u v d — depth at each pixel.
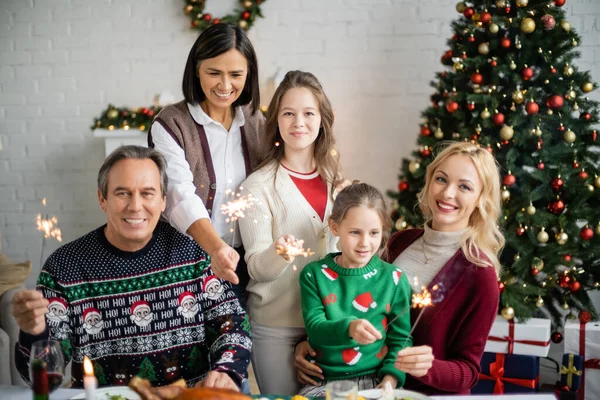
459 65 2.82
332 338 1.61
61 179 4.14
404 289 1.71
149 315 1.60
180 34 3.96
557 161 2.74
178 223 1.78
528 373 2.54
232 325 1.63
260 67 3.91
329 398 1.17
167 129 1.94
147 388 1.05
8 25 4.03
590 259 2.83
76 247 1.59
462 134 2.80
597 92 3.47
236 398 1.06
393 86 3.83
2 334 2.72
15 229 4.18
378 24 3.80
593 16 3.49
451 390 1.62
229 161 2.00
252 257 1.81
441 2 3.72
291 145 1.87
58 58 4.04
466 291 1.67
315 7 3.84
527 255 2.71
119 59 4.01
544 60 2.78
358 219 1.68
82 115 4.07
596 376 2.56
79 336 1.57
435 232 1.74
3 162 4.14
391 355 1.66
